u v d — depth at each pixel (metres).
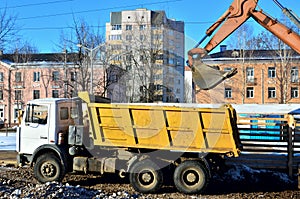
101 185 11.03
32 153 11.13
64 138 11.04
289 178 12.02
